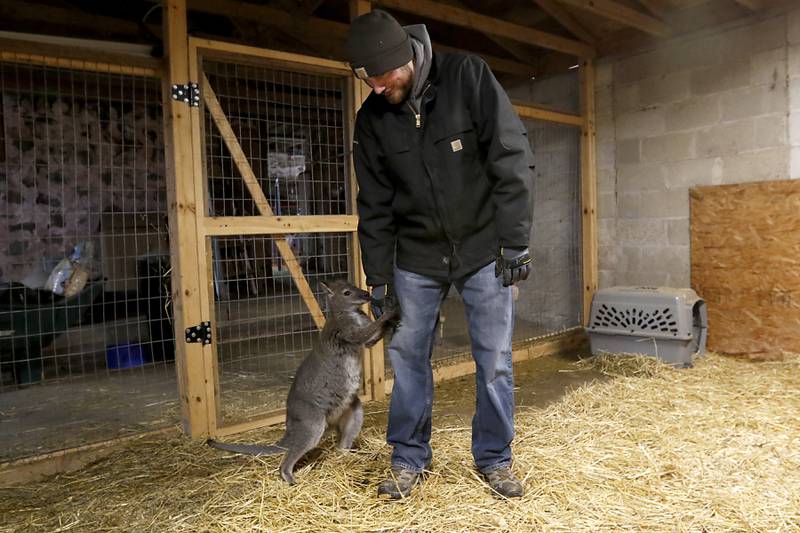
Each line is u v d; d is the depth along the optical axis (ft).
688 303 15.66
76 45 11.12
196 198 11.50
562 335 18.90
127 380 16.38
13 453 10.59
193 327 11.51
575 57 20.26
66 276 16.08
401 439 8.52
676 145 17.62
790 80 15.28
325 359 9.16
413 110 7.55
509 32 17.03
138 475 9.87
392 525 7.48
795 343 15.46
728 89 16.44
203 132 11.62
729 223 16.47
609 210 19.40
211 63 12.71
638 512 7.69
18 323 15.40
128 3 19.24
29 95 21.38
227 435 11.90
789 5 15.14
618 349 16.67
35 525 8.26
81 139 22.39
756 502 7.91
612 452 9.64
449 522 7.48
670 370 15.14
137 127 23.45
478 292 7.86
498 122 7.12
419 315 8.27
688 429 10.69
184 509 8.37
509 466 8.38
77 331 17.29
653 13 16.98
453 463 9.14
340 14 19.35
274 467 9.55
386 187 8.28
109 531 7.93
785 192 15.37
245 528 7.63
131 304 18.11
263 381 15.64
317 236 15.83
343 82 13.71
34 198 21.63
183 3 11.24
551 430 10.74
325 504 8.17
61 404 14.05
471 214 7.71
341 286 9.41
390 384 14.56
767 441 10.03
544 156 20.84
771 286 15.78
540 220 21.13
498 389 7.96
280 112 20.86
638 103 18.43
